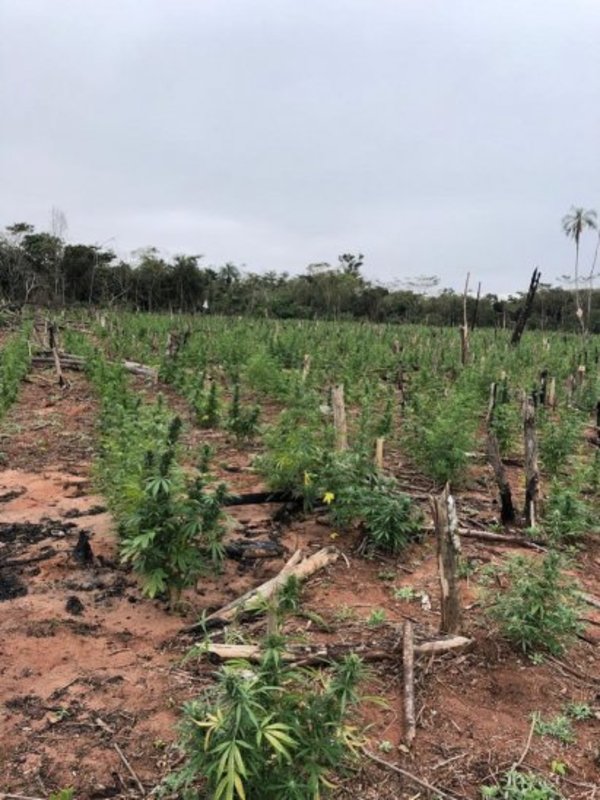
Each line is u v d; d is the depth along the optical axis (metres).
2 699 3.95
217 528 5.16
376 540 5.94
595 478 8.16
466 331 17.28
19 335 20.42
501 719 3.97
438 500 4.64
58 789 3.32
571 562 5.59
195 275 47.91
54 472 8.23
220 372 15.16
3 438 9.76
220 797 2.80
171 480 4.86
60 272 41.19
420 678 4.22
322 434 7.76
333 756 2.88
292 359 16.78
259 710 2.81
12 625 4.70
